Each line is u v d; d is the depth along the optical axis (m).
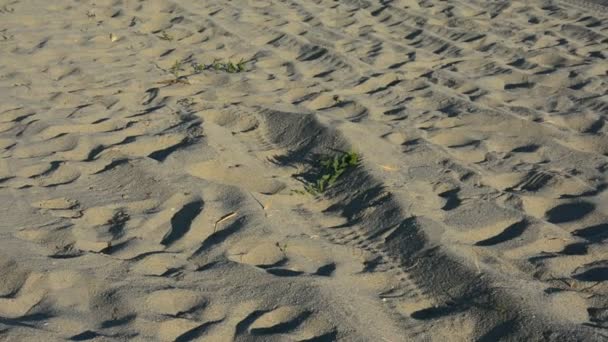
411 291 2.73
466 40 6.16
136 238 3.08
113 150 3.92
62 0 7.36
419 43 6.14
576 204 3.34
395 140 4.07
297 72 5.39
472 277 2.74
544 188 3.53
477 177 3.61
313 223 3.26
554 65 5.56
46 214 3.26
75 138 4.09
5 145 4.04
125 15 6.91
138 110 4.62
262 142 4.15
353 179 3.58
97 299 2.63
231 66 5.43
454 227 3.12
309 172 3.77
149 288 2.69
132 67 5.51
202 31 6.46
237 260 2.91
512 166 3.78
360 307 2.60
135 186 3.53
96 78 5.22
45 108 4.59
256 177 3.68
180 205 3.35
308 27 6.55
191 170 3.69
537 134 4.17
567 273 2.81
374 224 3.20
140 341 2.39
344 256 2.96
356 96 4.84
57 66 5.46
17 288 2.68
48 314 2.53
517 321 2.50
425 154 3.88
